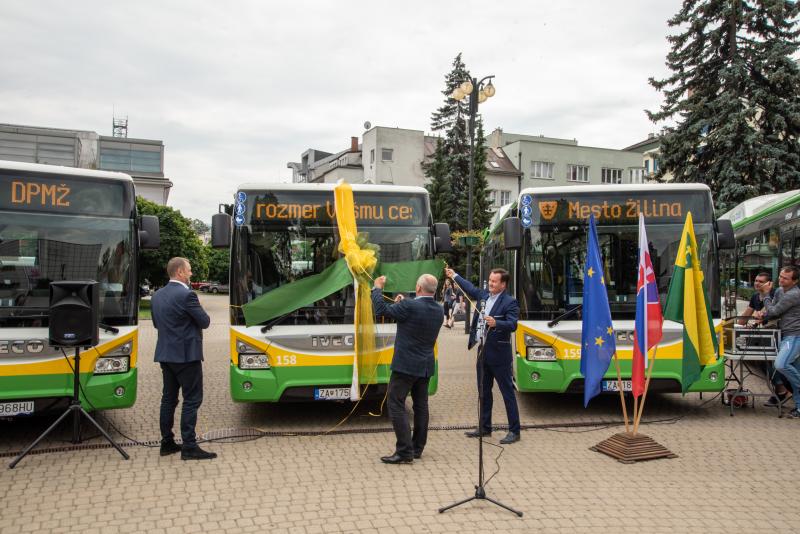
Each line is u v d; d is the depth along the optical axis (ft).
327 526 15.85
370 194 26.30
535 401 32.17
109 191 24.02
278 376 24.89
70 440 23.75
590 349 22.88
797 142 74.84
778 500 17.87
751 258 44.78
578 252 27.55
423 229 26.48
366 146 180.86
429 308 21.44
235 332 25.02
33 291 22.44
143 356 51.21
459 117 161.38
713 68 78.13
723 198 75.10
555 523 16.16
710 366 26.84
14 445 23.08
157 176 213.25
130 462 21.13
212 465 20.90
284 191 25.89
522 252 27.81
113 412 29.27
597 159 184.14
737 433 25.36
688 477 19.86
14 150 187.21
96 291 21.40
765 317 28.58
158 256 128.88
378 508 17.12
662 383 26.73
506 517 16.53
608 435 25.14
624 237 27.53
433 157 155.94
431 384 25.53
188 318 21.53
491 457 22.04
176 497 17.84
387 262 25.93
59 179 23.34
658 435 25.04
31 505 17.11
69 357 22.57
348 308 25.43
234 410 29.94
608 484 19.19
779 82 73.46
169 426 21.89
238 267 25.26
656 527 15.94
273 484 19.04
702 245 27.35
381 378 25.53
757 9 74.90
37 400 22.12
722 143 75.00
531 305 27.48
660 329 23.02
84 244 23.40
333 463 21.27
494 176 176.86
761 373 37.29
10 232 22.49
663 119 81.25
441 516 16.58
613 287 27.37
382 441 24.18
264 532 15.47
